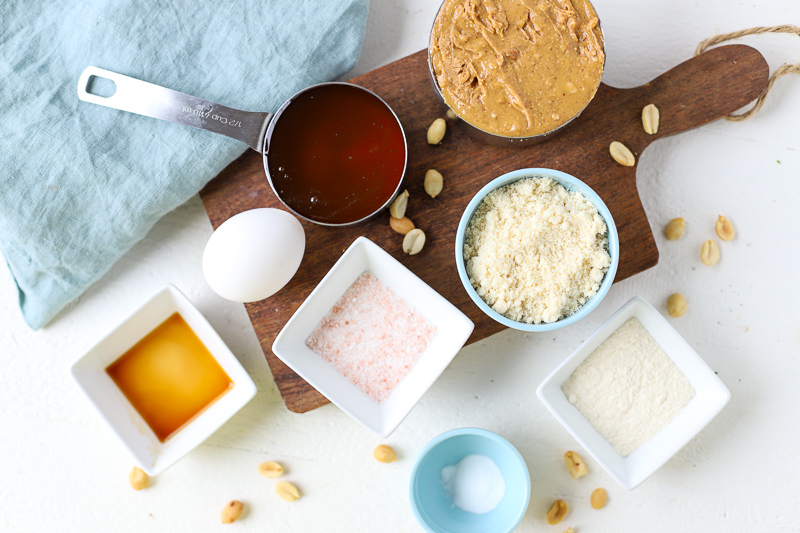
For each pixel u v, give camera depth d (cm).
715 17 49
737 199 49
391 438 49
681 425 46
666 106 46
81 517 50
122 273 50
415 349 46
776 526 49
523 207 43
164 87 45
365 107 46
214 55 45
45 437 50
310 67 46
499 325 46
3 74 45
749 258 49
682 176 49
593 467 49
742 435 49
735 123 49
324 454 50
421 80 46
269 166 46
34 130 45
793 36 49
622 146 46
